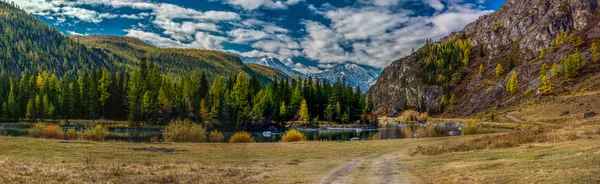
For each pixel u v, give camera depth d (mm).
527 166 21891
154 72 139875
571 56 186000
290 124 146250
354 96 167500
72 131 60531
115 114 134625
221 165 31891
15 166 22656
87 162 27172
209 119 119688
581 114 119688
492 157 28938
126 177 21859
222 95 133500
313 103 164250
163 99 125125
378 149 48281
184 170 26094
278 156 41375
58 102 128625
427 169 26625
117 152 38625
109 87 135000
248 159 38312
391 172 26219
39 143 40594
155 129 114625
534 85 196500
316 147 51188
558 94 170125
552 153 26094
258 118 131375
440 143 50906
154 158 36062
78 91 128125
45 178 19562
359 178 23422
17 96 131125
